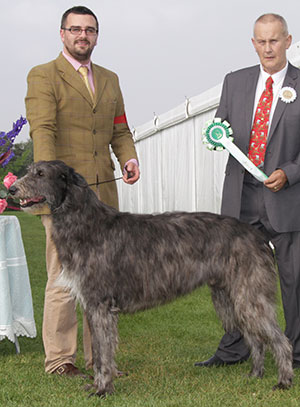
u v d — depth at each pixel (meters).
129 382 4.45
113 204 4.98
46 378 4.56
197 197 13.98
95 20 4.73
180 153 15.36
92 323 4.14
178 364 4.97
